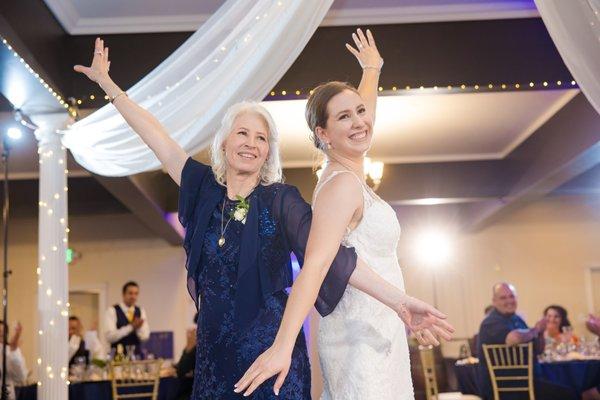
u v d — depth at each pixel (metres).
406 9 6.71
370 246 2.56
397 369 2.59
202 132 5.37
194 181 2.49
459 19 6.84
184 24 6.74
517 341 7.30
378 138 9.87
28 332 13.64
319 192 2.46
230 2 5.34
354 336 2.55
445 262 14.64
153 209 10.55
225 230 2.37
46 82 6.28
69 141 6.10
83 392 7.92
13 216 11.76
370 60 3.38
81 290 13.98
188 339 8.41
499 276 14.66
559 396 7.32
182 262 14.07
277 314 2.32
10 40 5.55
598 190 11.84
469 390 8.77
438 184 10.99
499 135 9.98
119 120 6.01
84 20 6.64
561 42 4.66
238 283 2.30
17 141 9.15
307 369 2.33
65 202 6.88
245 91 5.29
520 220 14.78
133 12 6.58
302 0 5.06
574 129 8.59
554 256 14.64
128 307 10.53
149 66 6.77
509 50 6.84
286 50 5.20
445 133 9.74
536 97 8.45
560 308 11.19
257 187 2.42
